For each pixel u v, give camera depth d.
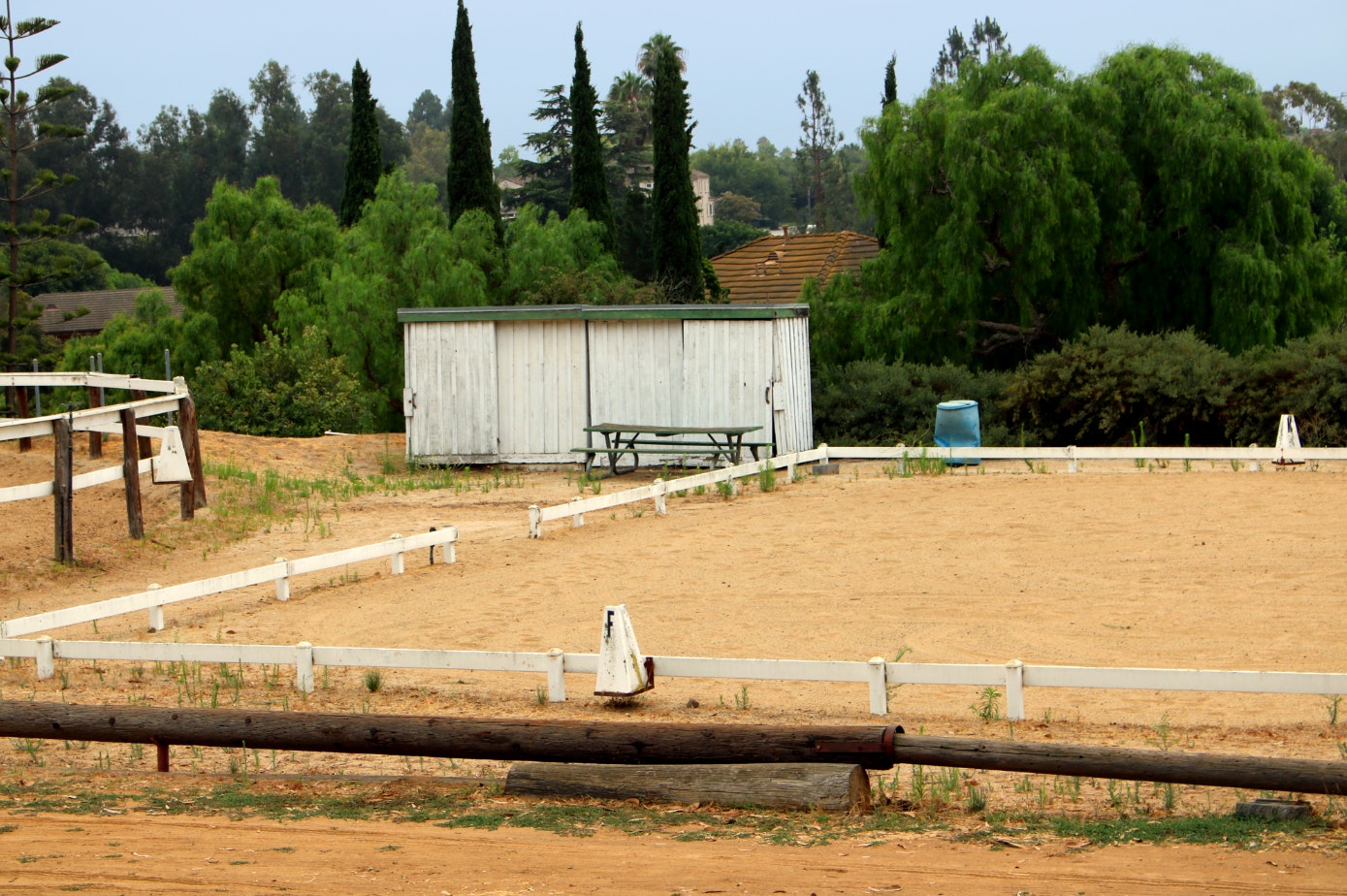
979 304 34.50
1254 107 33.06
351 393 37.41
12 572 20.33
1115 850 8.05
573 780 9.78
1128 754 8.80
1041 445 30.27
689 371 28.12
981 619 15.75
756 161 183.25
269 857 8.23
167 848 8.46
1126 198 33.00
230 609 18.27
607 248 49.97
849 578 18.20
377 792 10.16
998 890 7.27
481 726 10.12
